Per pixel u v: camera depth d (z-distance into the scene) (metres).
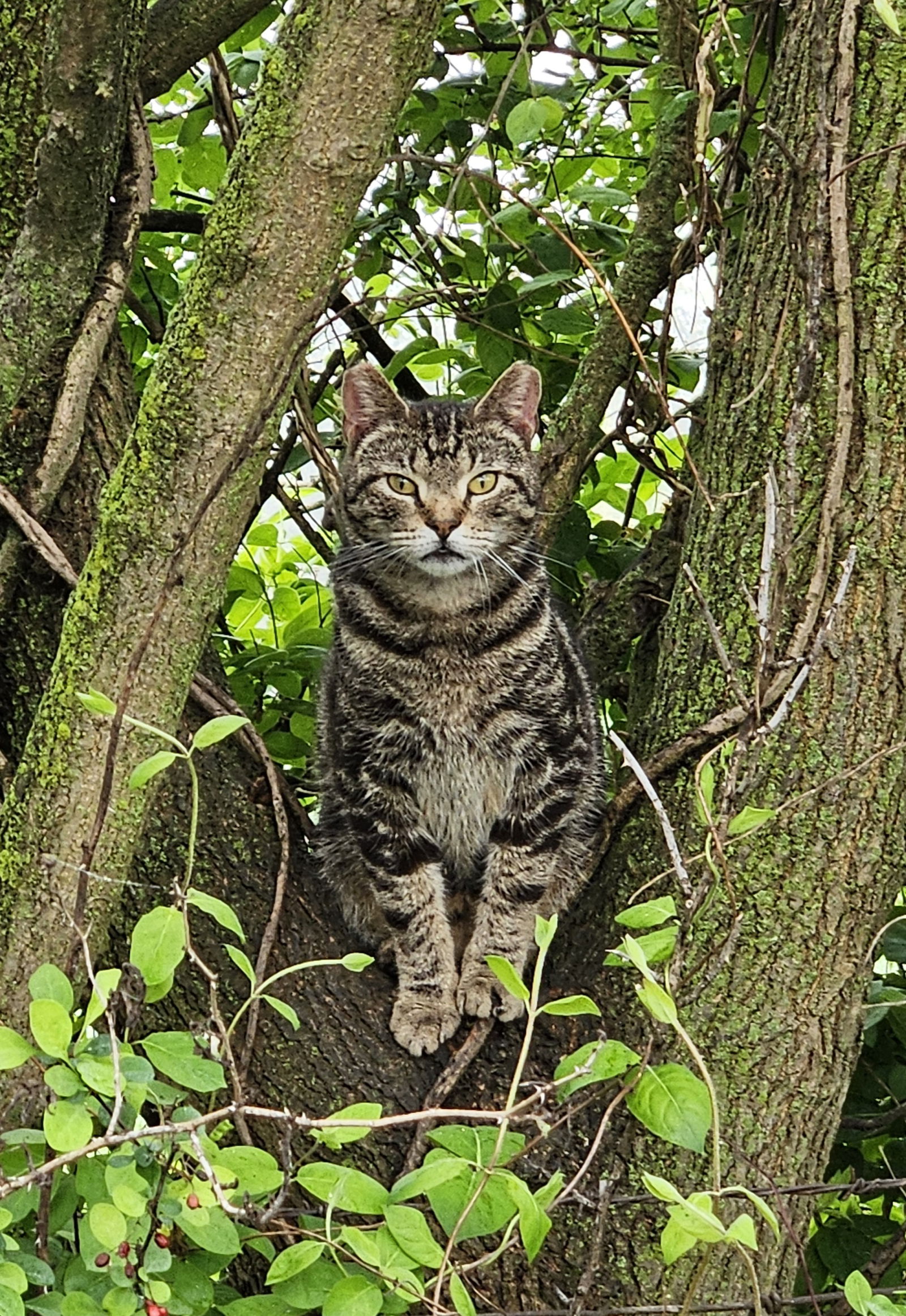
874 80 2.92
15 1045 2.02
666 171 3.81
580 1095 2.78
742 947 2.76
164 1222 2.09
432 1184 2.06
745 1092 2.73
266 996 2.33
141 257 4.18
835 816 2.79
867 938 2.82
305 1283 2.21
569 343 4.50
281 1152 2.33
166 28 3.37
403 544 3.60
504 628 3.61
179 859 2.97
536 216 3.60
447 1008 3.21
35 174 3.07
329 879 3.51
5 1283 1.94
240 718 2.18
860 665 2.82
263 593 4.42
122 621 2.47
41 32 3.12
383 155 2.43
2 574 2.96
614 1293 2.65
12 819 2.54
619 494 4.69
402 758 3.61
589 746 3.74
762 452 3.03
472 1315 2.04
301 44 2.37
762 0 3.51
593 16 4.42
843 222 2.82
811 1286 2.62
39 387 3.01
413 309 4.45
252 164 2.40
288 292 2.42
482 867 3.78
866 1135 3.47
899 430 2.86
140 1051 2.62
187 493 2.45
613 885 3.17
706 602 2.82
